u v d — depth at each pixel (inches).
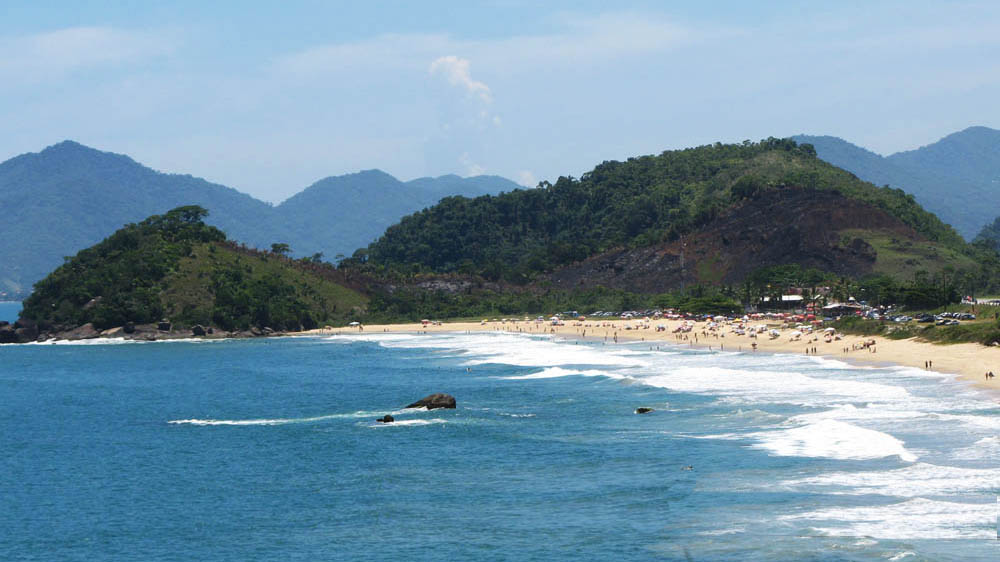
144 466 3395.7
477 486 2854.3
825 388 4419.3
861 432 3147.1
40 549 2444.6
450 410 4402.1
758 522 2272.4
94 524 2652.6
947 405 3693.4
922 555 1957.4
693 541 2174.0
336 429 4015.8
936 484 2488.9
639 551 2144.4
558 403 4525.1
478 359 7445.9
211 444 3796.8
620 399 4530.0
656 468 2920.8
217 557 2316.7
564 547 2218.3
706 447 3176.7
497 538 2329.0
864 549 2022.6
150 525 2618.1
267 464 3326.8
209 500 2861.7
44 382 6835.6
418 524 2491.4
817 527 2194.9
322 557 2267.5
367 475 3073.3
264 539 2437.3
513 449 3376.0
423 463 3216.0
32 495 3004.4
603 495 2647.6
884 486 2500.0
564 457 3186.5
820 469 2733.8
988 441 2940.5
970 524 2156.7
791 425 3442.4
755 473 2746.1
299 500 2805.1
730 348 7504.9
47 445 3927.2
